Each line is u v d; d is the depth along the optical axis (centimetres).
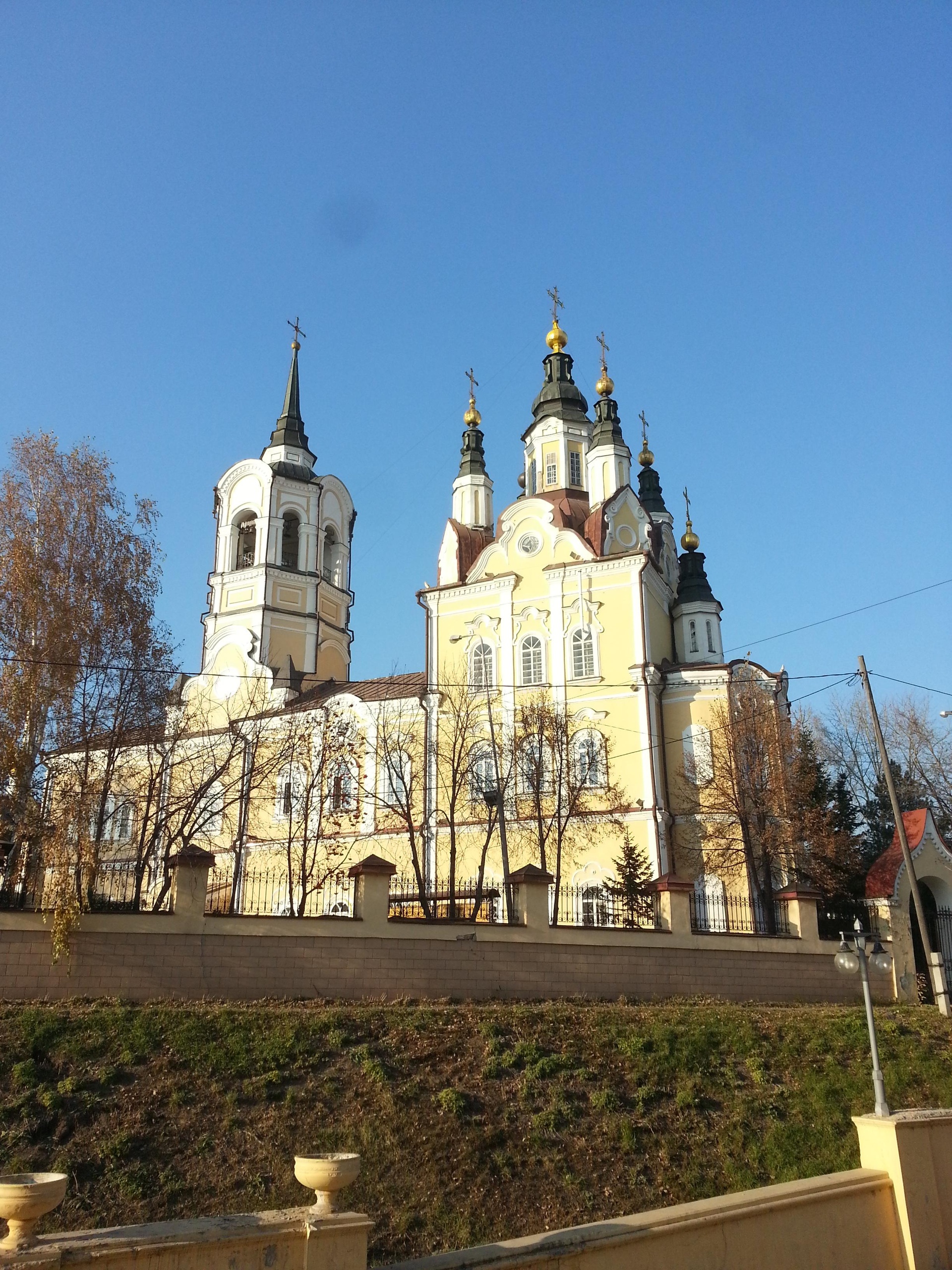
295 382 6022
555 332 5500
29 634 2648
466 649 4600
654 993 2431
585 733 4231
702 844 3975
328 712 4312
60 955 1995
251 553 5697
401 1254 1462
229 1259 783
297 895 4412
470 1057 1898
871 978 2731
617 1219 1005
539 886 2402
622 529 4728
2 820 2431
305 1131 1652
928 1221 1180
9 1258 692
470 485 5441
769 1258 1065
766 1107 1891
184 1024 1852
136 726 2780
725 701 4166
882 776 5931
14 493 2816
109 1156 1541
